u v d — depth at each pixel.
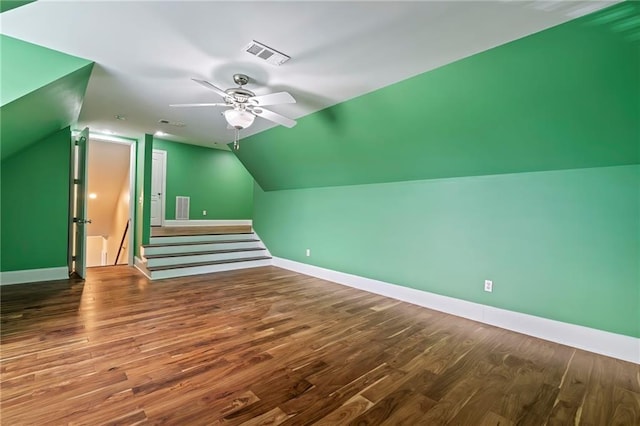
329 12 1.79
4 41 2.14
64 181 4.24
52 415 1.53
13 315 2.86
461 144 2.96
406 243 3.76
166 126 4.42
